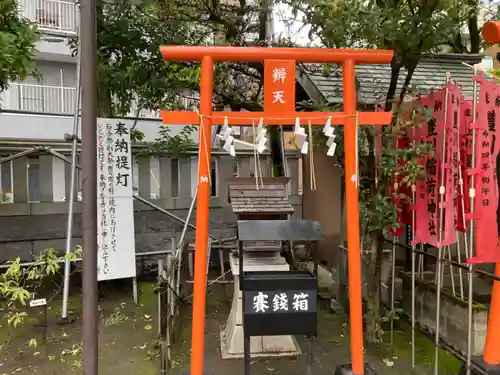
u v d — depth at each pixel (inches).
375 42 157.5
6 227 263.7
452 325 172.6
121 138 249.0
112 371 171.9
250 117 138.0
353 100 141.4
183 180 315.9
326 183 295.3
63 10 435.5
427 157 159.8
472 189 142.6
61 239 278.8
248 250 179.2
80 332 211.9
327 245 297.3
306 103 205.2
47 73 452.4
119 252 248.7
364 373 143.5
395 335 204.2
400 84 251.0
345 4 146.5
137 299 257.8
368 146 187.9
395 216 170.9
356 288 141.1
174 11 233.8
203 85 136.1
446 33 153.8
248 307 138.1
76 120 234.5
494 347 150.1
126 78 215.9
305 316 139.5
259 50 136.3
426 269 220.5
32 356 185.5
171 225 312.0
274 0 201.3
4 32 154.6
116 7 202.4
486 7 242.5
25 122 426.0
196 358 136.3
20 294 158.2
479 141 143.1
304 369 174.1
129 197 251.9
